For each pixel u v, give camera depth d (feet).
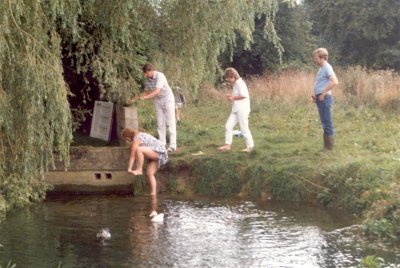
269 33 48.96
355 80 73.51
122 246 29.17
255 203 38.83
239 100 44.68
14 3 32.55
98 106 52.29
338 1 122.52
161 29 48.83
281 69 107.65
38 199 39.68
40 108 34.01
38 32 34.17
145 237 30.73
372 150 43.68
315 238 30.30
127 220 34.42
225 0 46.55
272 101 76.23
